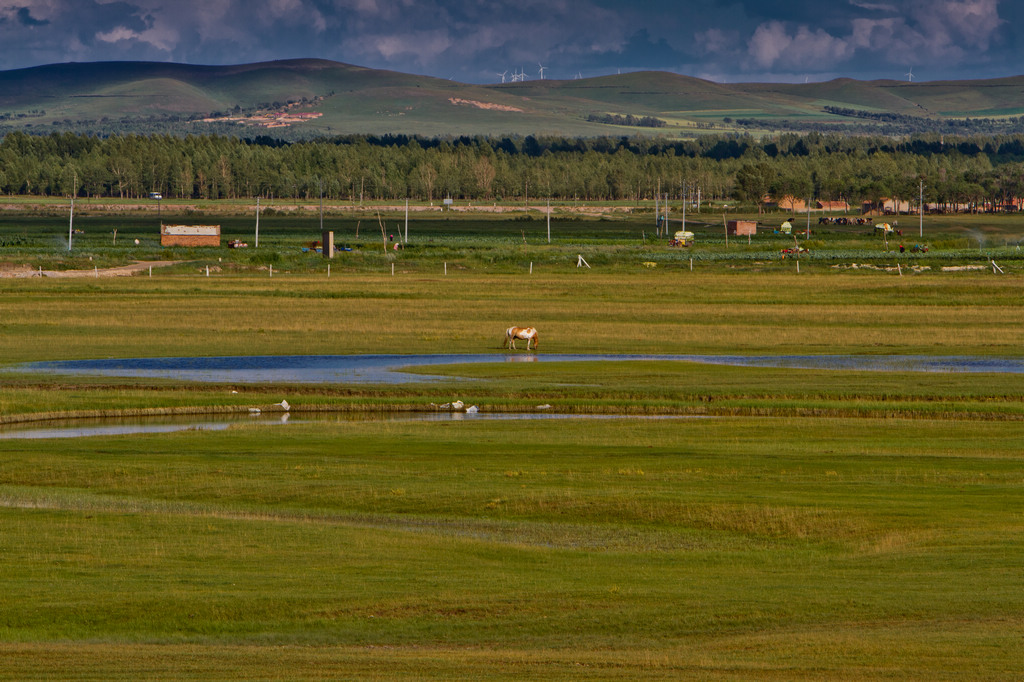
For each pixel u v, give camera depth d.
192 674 29.95
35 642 33.88
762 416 86.88
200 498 56.56
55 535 47.28
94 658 31.88
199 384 97.25
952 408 86.81
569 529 49.88
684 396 92.88
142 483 59.94
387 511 53.66
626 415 87.31
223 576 41.16
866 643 32.84
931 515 51.00
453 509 53.75
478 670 30.39
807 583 40.38
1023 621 35.12
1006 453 69.50
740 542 47.41
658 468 64.00
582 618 36.34
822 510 52.06
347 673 30.05
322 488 58.16
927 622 35.22
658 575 41.75
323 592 39.12
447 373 106.50
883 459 67.19
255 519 51.50
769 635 34.22
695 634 34.66
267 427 79.31
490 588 39.72
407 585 40.09
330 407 88.81
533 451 69.88
